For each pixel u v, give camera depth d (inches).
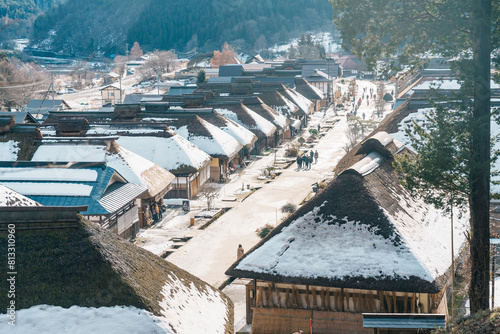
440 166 814.5
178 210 1929.1
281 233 954.1
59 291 600.7
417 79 3147.1
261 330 952.3
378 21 832.3
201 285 768.9
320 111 4813.0
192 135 2349.9
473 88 808.3
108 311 591.8
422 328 638.5
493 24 800.9
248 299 1023.6
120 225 1488.7
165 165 2009.1
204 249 1502.2
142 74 6505.9
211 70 6673.2
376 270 860.6
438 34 803.4
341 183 976.9
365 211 930.1
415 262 856.3
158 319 592.4
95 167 1482.5
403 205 1017.5
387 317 650.8
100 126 2218.3
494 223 1285.7
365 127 3759.8
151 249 1508.4
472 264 838.5
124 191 1550.2
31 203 789.2
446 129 812.6
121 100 4461.1
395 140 1384.1
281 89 3882.9
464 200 854.5
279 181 2354.8
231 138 2484.0
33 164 1456.7
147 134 2118.6
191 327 628.4
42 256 619.2
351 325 904.3
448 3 784.9
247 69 6259.8
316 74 5349.4
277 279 898.1
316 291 929.5
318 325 923.4
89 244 637.9
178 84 5930.1
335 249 904.3
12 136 1781.5
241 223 1748.3
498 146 1520.7
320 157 2893.7
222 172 2393.0
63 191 1391.5
